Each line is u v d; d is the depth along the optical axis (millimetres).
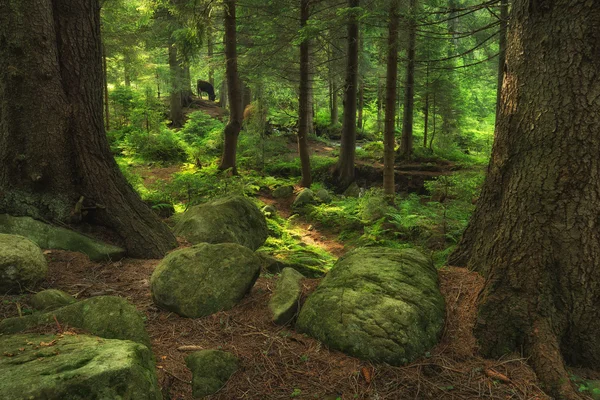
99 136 5133
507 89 3590
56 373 2039
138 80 20031
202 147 15961
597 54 3084
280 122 16438
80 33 4898
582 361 2932
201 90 29438
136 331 2939
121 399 2025
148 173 13508
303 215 11148
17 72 4602
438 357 2906
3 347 2447
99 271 4410
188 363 2795
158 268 3779
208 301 3561
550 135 3207
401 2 9547
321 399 2568
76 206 4809
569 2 3160
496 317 3082
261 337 3207
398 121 25094
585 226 3047
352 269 3574
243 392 2631
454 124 18078
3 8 4547
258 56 14312
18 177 4742
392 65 10469
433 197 11172
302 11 12195
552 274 3090
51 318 2934
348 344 2947
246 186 11883
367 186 14211
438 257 6172
